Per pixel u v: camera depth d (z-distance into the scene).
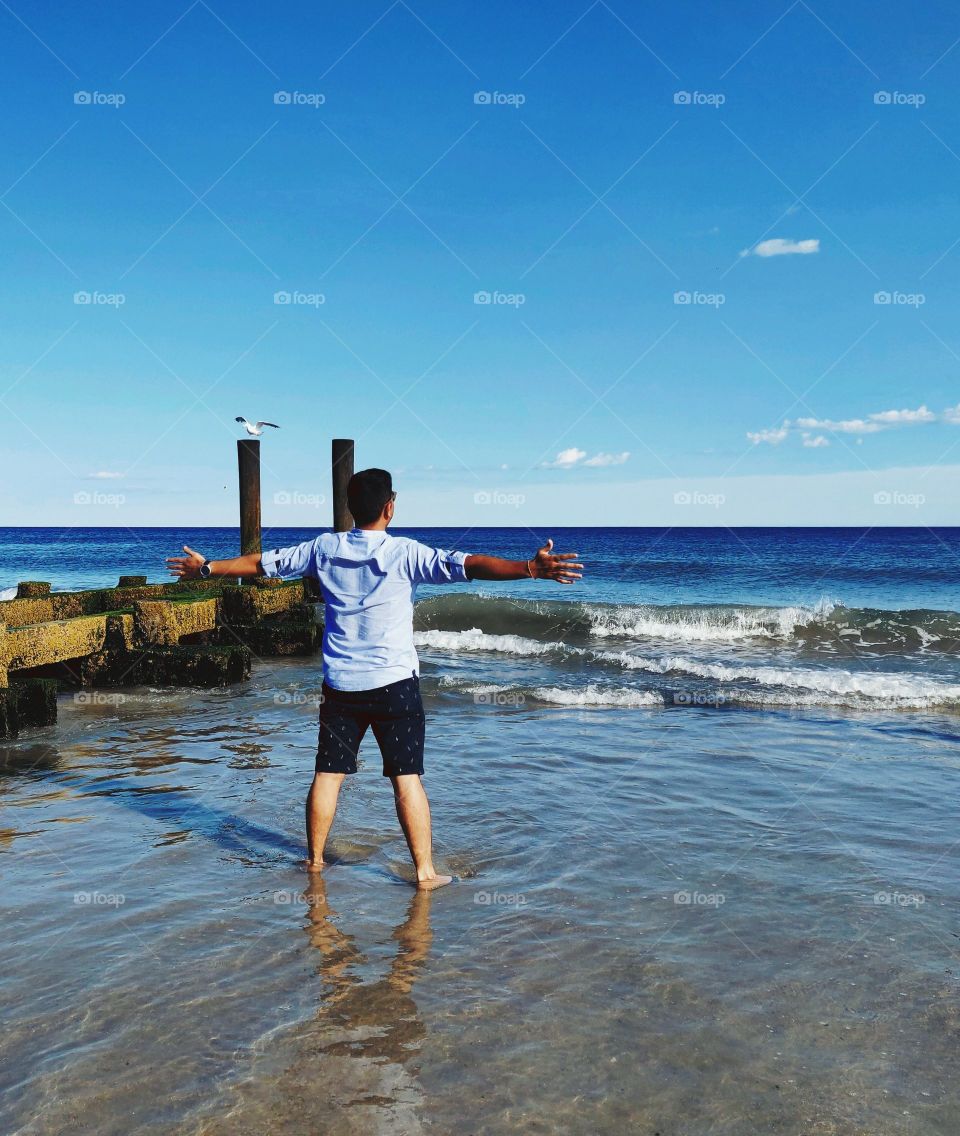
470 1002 2.94
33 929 3.52
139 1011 2.86
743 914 3.72
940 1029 2.80
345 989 3.02
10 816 5.11
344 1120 2.31
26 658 8.61
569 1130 2.28
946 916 3.71
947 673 11.52
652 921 3.64
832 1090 2.46
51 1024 2.78
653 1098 2.42
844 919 3.67
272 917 3.65
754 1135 2.25
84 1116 2.31
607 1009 2.91
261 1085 2.46
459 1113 2.34
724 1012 2.90
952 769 6.19
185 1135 2.24
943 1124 2.30
